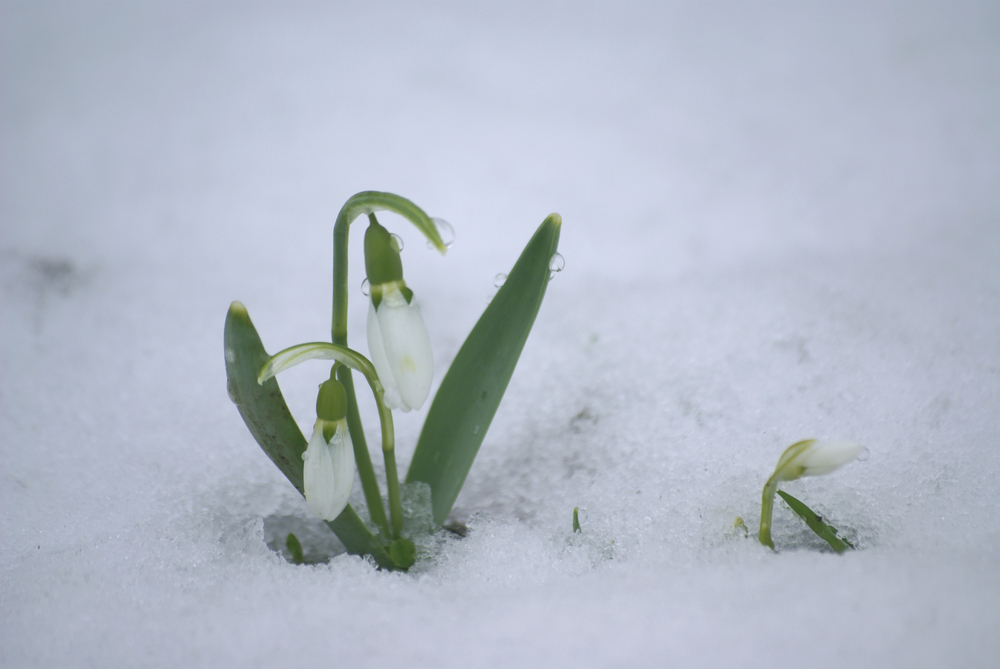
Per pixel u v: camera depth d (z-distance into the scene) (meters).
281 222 0.77
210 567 0.49
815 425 0.52
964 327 0.56
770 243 0.72
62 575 0.48
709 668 0.43
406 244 0.76
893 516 0.49
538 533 0.51
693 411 0.54
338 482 0.47
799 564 0.46
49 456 0.53
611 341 0.58
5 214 0.77
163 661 0.45
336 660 0.44
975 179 0.78
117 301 0.65
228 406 0.56
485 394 0.49
